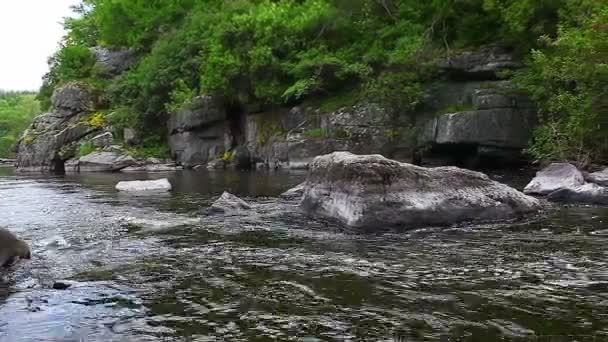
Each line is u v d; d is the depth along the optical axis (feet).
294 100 98.07
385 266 23.13
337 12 103.24
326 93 95.30
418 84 80.33
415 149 80.33
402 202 32.42
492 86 74.02
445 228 32.14
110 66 157.69
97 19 180.34
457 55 78.89
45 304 18.71
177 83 119.24
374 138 83.15
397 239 29.30
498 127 71.15
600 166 55.57
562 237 28.63
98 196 57.26
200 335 15.46
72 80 152.25
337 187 35.12
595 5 57.36
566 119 62.13
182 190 60.75
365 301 18.22
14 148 154.92
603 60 52.85
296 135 91.66
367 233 31.35
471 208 33.60
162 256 26.18
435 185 33.94
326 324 16.08
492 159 74.90
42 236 32.78
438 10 90.79
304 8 109.91
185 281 21.40
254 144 102.06
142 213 42.14
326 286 20.20
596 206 39.19
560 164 47.73
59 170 127.44
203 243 29.32
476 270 22.09
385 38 97.76
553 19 71.61
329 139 86.89
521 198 35.76
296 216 38.40
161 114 125.29
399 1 103.24
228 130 110.42
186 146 111.96
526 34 74.02
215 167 106.73
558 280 20.34
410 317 16.51
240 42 102.99
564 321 15.89
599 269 21.86
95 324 16.62
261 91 97.91
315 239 29.84
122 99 137.49
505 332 15.10
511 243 27.43
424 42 87.51
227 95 106.42
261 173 85.61
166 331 15.85
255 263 24.25
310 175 38.93
